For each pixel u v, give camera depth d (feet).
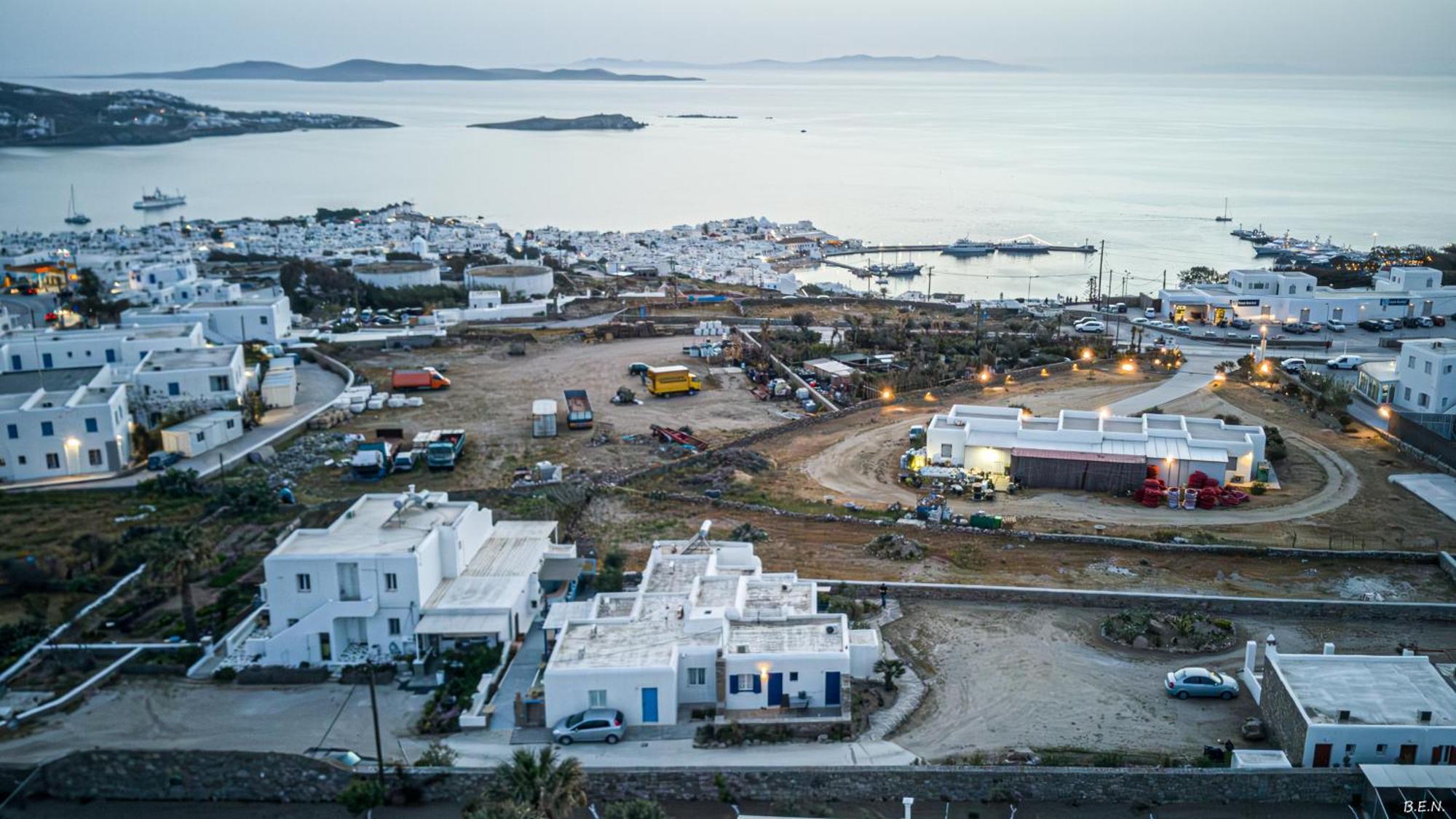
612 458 313.32
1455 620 208.13
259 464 306.55
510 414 361.71
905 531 254.47
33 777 161.68
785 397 382.63
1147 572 231.09
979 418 304.91
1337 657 174.09
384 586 191.83
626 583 220.23
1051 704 178.81
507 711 175.94
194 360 353.51
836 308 577.84
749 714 173.17
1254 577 228.84
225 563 235.81
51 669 191.62
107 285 571.69
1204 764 159.84
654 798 156.87
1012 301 609.83
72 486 286.25
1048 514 266.36
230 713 177.47
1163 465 283.18
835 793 156.04
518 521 240.53
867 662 185.68
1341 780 151.33
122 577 230.07
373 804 154.71
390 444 315.58
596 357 445.78
